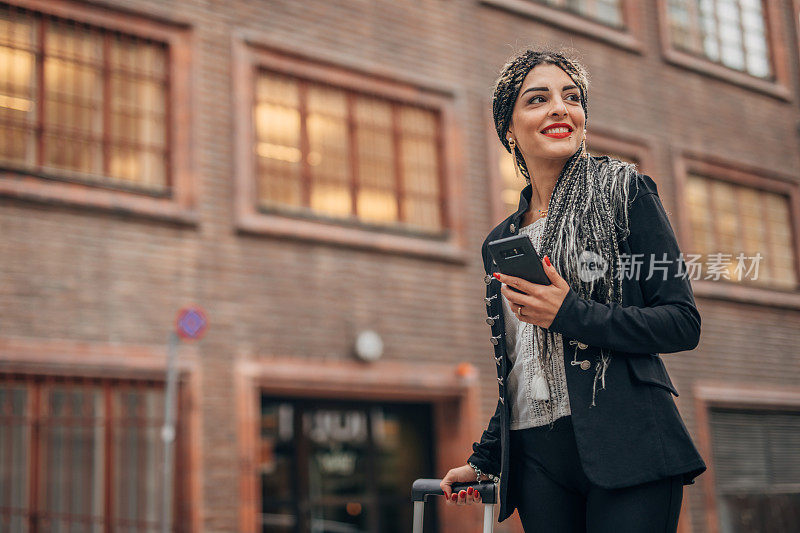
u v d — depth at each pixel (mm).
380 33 9742
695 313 1632
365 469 9375
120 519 7430
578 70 1833
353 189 9352
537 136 1792
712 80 12992
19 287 7137
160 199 8070
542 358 1738
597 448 1613
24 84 7605
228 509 7863
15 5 7609
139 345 7637
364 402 9477
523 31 10953
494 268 1926
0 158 7406
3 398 7059
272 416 8898
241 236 8406
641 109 12023
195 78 8422
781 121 13766
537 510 1808
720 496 11664
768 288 12773
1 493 6980
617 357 1651
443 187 9977
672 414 1651
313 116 9219
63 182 7562
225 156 8477
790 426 12750
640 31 12211
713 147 12719
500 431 1966
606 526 1621
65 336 7285
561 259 1732
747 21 13836
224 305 8172
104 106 7988
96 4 7984
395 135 9766
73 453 7305
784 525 12250
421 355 9297
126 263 7695
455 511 9492
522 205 1923
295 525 8820
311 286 8734
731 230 12812
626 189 1720
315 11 9312
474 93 10359
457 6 10445
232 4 8789
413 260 9469
